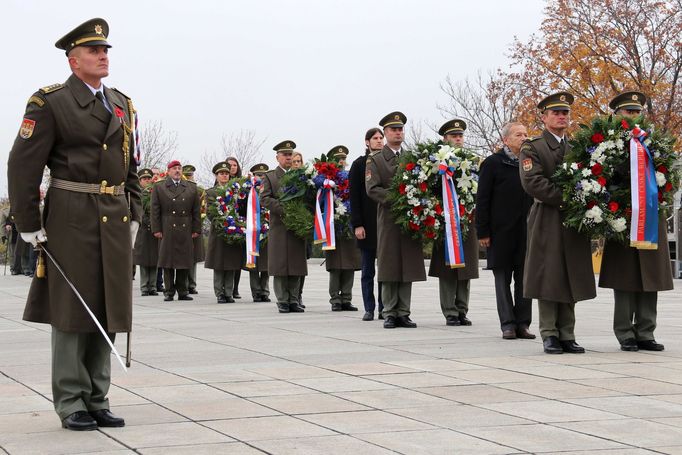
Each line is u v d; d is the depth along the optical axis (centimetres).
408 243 1267
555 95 1019
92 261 660
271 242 1573
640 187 963
